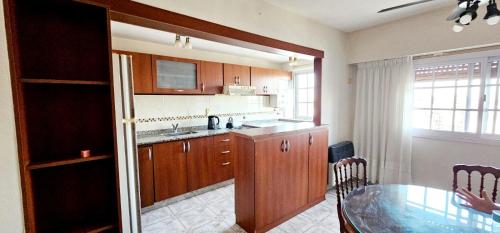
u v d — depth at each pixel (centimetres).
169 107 358
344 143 336
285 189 238
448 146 279
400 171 303
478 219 124
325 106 314
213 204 293
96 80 138
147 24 172
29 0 121
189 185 313
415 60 298
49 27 130
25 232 110
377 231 115
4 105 100
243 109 461
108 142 149
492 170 167
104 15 133
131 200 159
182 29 184
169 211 275
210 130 377
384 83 311
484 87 252
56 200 137
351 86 354
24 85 119
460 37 241
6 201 102
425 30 265
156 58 303
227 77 384
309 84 476
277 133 224
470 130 266
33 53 126
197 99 391
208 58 393
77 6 128
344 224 132
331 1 231
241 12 214
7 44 100
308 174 264
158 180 283
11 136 103
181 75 331
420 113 304
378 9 253
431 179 294
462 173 267
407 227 118
